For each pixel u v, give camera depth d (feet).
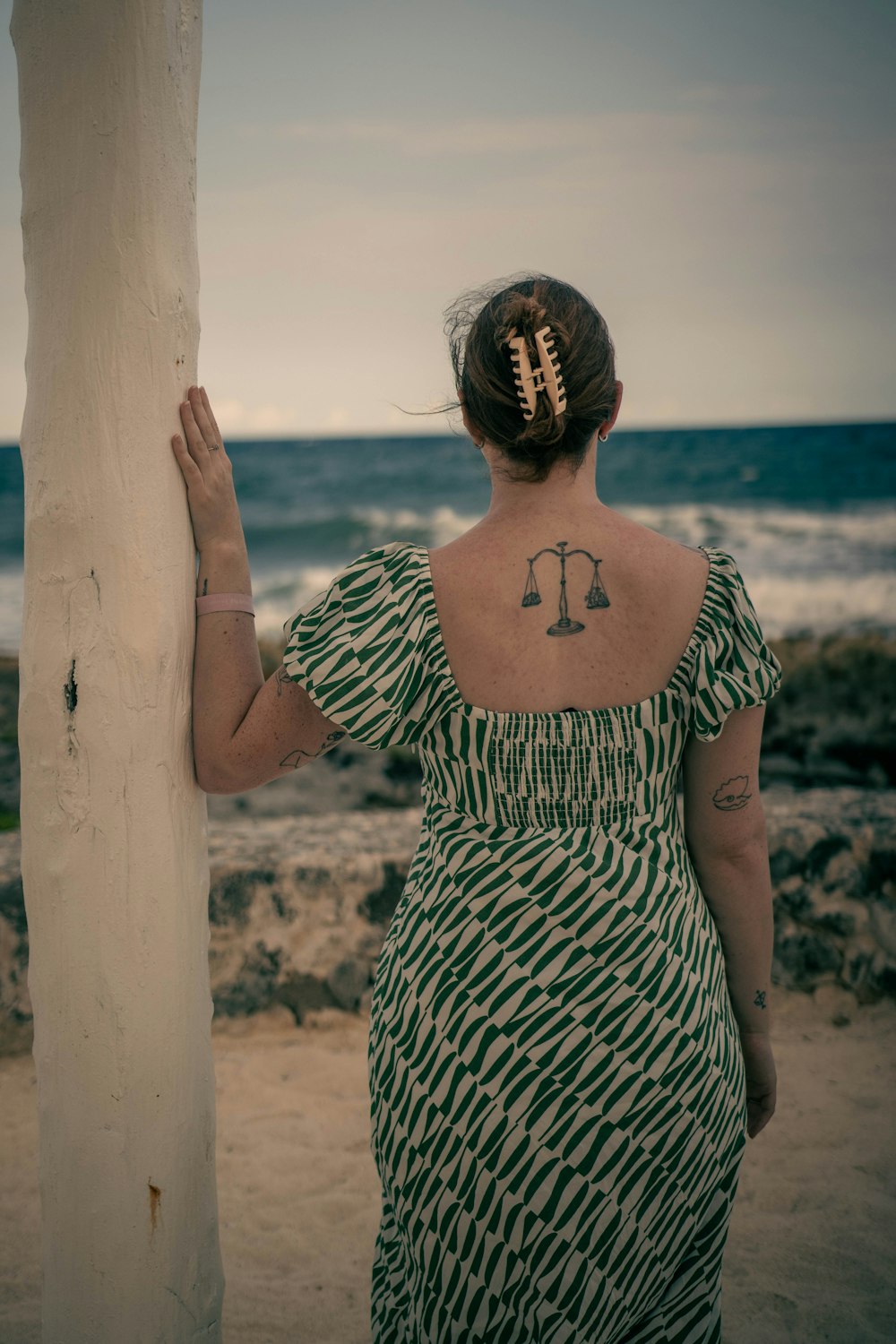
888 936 12.37
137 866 4.98
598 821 4.51
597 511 4.78
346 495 115.75
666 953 4.47
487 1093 4.36
